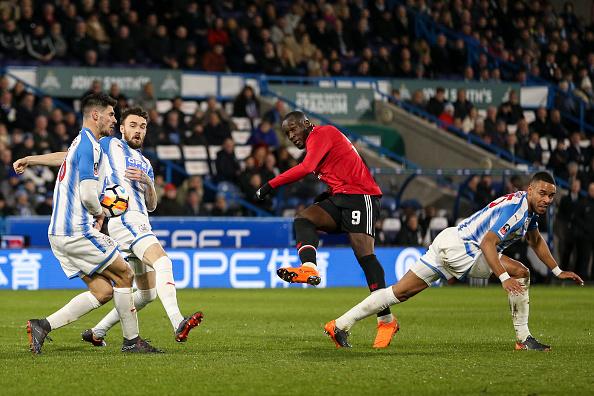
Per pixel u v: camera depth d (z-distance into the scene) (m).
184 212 53.19
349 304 40.12
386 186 55.28
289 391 16.34
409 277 22.80
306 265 22.91
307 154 23.64
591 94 77.12
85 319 31.77
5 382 17.28
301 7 70.38
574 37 81.56
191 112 65.56
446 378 17.83
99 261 21.20
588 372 18.64
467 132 68.75
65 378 17.77
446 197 59.94
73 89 62.12
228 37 67.75
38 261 49.47
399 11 74.31
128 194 21.89
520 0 80.50
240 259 52.12
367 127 68.56
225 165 57.97
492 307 38.88
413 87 70.69
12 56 62.06
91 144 20.73
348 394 16.05
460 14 77.62
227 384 17.09
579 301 42.94
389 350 22.69
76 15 64.88
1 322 30.28
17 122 56.44
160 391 16.34
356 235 23.84
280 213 56.56
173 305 21.16
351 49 71.69
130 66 64.25
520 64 77.94
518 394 16.09
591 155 67.88
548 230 57.84
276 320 32.12
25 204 51.41
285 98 67.56
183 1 67.00
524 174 55.62
